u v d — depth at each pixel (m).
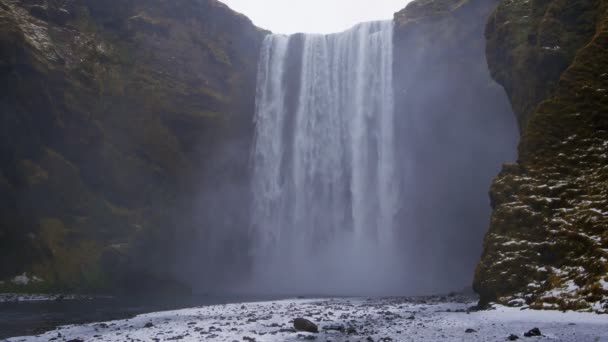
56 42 36.69
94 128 36.50
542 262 14.42
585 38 20.80
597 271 12.47
